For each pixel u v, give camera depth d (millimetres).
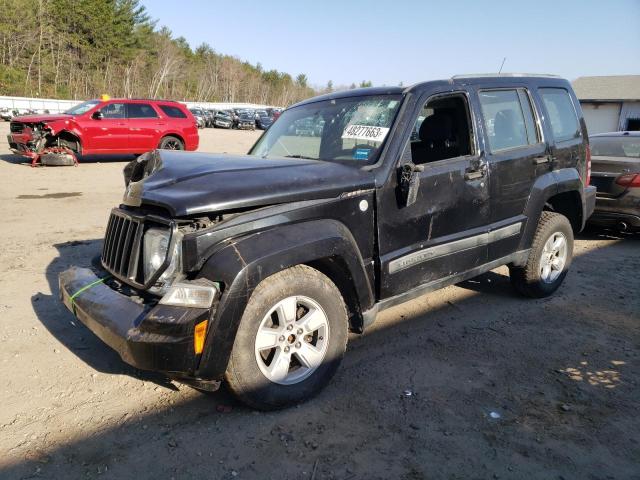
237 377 2977
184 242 2859
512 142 4613
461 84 4266
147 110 16125
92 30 67500
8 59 61719
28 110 41406
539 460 2789
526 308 4988
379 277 3605
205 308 2770
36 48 62531
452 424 3100
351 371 3734
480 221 4301
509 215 4574
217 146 24000
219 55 107375
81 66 68688
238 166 3449
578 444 2924
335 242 3211
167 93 82562
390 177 3613
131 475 2648
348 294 3500
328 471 2693
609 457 2818
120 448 2850
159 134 16234
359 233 3479
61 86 62750
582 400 3373
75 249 6617
